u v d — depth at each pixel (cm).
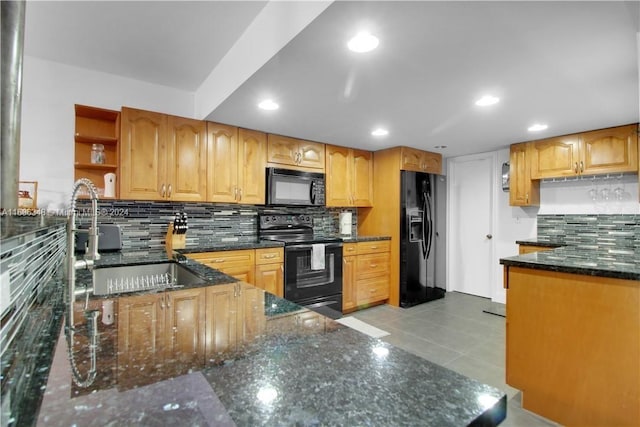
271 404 46
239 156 305
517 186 371
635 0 128
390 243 397
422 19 139
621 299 155
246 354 63
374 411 45
